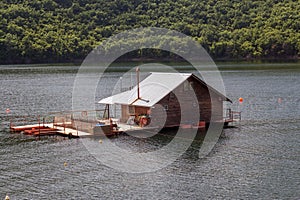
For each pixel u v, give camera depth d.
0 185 41.94
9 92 108.69
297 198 38.12
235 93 104.31
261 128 64.50
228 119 66.88
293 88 111.69
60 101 94.12
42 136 59.94
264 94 101.50
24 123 69.56
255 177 43.31
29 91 110.94
